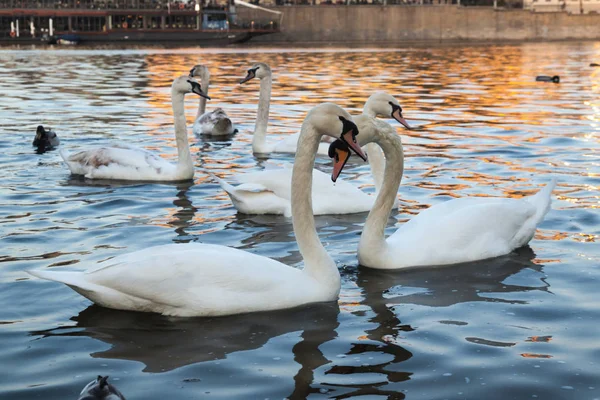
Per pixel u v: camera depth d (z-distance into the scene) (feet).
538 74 160.66
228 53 254.27
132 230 38.55
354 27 402.31
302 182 28.19
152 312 26.78
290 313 26.91
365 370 22.63
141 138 70.79
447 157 59.88
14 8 364.99
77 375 22.27
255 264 27.25
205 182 51.42
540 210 35.24
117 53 249.96
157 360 23.32
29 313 27.14
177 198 46.39
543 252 34.45
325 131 27.89
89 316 26.78
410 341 24.79
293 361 23.27
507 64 196.85
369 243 32.19
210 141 70.38
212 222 40.42
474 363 23.08
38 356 23.59
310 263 28.30
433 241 32.76
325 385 21.66
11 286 29.89
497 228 33.78
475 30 409.28
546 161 57.26
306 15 396.78
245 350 24.04
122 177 51.75
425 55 243.81
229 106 99.14
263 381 21.91
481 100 107.55
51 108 93.81
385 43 376.27
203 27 376.68
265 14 391.86
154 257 26.43
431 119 86.33
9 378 22.08
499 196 45.47
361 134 31.12
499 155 60.49
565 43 375.45
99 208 43.45
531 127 77.82
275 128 78.95
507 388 21.47
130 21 376.89
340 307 27.76
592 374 22.27
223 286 26.40
